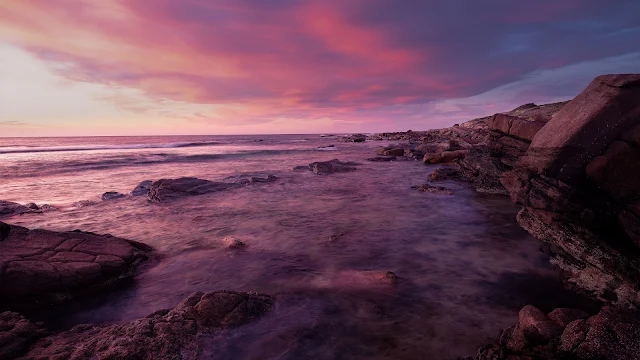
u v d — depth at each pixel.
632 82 6.31
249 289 6.70
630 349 3.57
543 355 3.96
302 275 7.37
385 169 28.25
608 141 6.38
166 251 9.04
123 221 12.36
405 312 5.73
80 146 66.12
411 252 8.75
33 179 23.61
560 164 7.27
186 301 5.60
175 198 16.53
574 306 5.89
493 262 7.96
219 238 10.16
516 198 8.74
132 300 6.39
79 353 4.22
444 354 4.59
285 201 15.95
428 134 73.44
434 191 17.36
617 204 6.05
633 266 5.58
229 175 26.02
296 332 5.13
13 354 4.20
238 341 4.86
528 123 14.70
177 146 71.56
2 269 5.89
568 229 7.02
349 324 5.37
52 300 6.23
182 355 4.41
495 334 5.06
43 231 7.51
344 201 15.79
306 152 51.94
